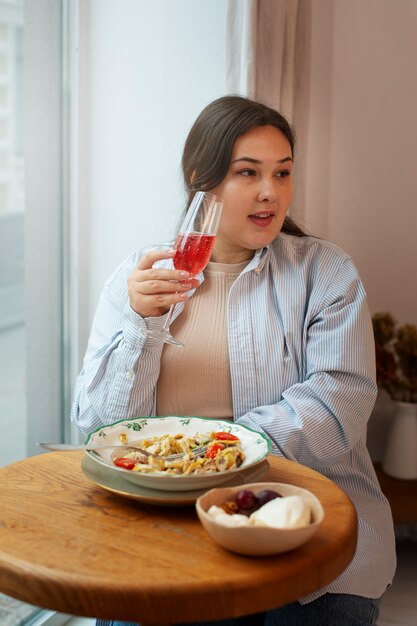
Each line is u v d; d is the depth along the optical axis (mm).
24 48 2254
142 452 1289
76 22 2377
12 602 2107
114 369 1595
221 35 2297
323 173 2598
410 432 2463
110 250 2479
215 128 1602
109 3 2381
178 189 2387
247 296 1682
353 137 2596
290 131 1665
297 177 2305
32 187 2328
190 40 2330
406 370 2438
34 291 2381
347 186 2619
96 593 945
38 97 2314
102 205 2471
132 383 1578
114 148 2436
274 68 2117
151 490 1191
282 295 1683
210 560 1012
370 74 2568
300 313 1671
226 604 950
